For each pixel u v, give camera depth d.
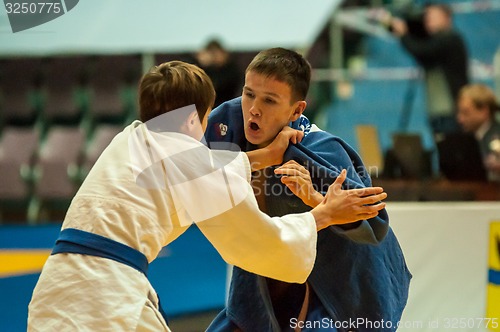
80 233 4.22
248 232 4.40
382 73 13.91
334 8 14.87
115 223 4.23
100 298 4.06
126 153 4.46
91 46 16.11
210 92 4.66
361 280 4.90
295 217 4.54
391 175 9.64
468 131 11.02
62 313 4.05
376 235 4.73
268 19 15.25
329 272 4.90
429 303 6.64
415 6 14.04
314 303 4.99
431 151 9.85
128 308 4.08
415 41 13.34
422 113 13.54
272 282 5.14
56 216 15.14
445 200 8.75
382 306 4.89
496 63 13.70
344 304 4.89
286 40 14.91
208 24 15.57
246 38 15.19
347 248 4.88
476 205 6.80
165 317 4.48
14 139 16.22
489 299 6.68
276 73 4.81
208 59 13.05
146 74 4.63
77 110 16.89
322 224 4.57
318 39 14.74
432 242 6.65
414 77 13.70
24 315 8.20
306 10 15.05
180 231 4.57
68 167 15.30
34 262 10.93
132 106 16.38
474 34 14.22
